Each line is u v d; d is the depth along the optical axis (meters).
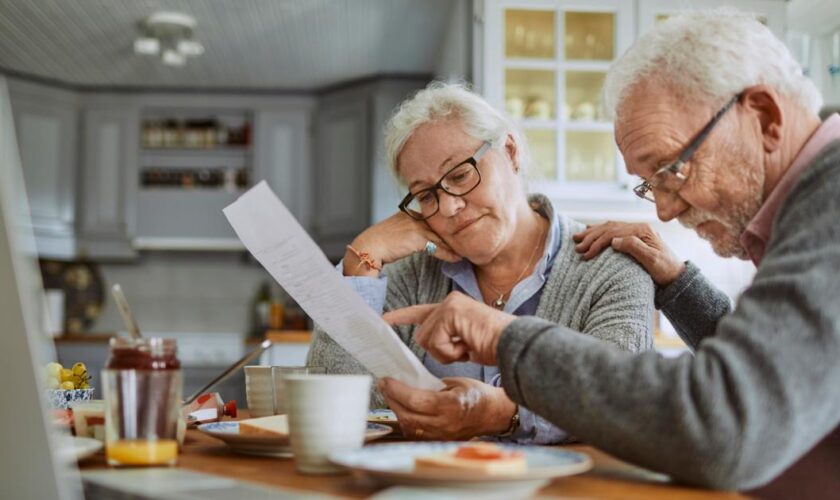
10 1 3.89
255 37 4.36
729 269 3.71
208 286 5.52
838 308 0.76
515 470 0.75
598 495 0.74
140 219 5.24
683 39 1.01
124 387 0.88
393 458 0.83
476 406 1.09
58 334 5.10
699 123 1.00
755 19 1.04
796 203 0.88
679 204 1.05
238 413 1.57
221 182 5.40
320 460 0.84
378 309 1.51
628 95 1.04
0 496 0.68
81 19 4.12
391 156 1.52
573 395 0.82
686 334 1.46
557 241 1.50
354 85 5.08
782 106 0.99
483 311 0.94
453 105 1.45
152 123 5.42
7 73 4.96
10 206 0.64
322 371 1.29
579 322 1.40
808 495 0.98
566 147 3.52
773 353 0.75
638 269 1.41
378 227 1.56
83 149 5.23
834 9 2.93
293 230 0.99
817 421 0.76
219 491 0.73
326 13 4.03
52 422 0.67
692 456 0.75
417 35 4.34
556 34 3.50
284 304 5.40
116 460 0.88
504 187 1.46
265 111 5.28
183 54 4.38
